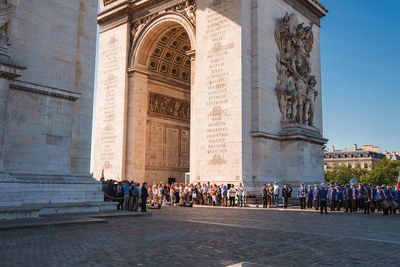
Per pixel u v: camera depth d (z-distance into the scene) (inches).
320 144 1833.2
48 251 448.1
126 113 1941.4
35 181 869.8
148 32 1940.2
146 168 1995.6
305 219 954.7
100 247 482.6
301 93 1772.9
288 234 644.1
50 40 979.9
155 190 1675.7
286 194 1416.1
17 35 912.9
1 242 499.5
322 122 2016.5
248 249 492.4
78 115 1066.7
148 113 2042.3
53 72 976.9
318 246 528.1
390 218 1061.1
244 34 1573.6
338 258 448.1
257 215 1044.5
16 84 884.0
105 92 2049.7
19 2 924.6
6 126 868.6
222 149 1553.9
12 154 872.9
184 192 1544.0
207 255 448.1
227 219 905.5
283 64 1759.4
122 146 1898.4
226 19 1614.2
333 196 1344.7
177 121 2213.3
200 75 1675.7
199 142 1637.6
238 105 1525.6
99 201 1014.4
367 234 674.2
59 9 1007.6
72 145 1044.5
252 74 1595.7
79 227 670.5
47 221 689.0
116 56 2031.3
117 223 754.2
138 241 536.4
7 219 701.9
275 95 1684.3
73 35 1032.2
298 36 1802.4
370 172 4867.1
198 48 1697.8
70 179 954.7
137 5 1985.7
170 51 2116.1
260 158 1536.7
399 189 1365.7
